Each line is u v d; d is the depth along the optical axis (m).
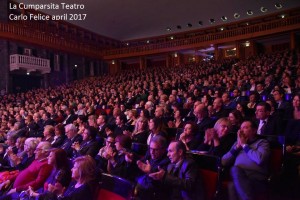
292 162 3.54
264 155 2.97
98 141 4.89
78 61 26.23
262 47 24.28
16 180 3.69
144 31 29.14
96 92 15.18
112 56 27.86
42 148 3.77
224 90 9.91
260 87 8.19
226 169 3.20
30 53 20.86
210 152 3.63
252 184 2.88
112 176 2.40
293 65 12.39
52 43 21.03
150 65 29.66
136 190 2.85
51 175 3.41
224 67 17.23
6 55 18.95
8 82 18.95
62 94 16.59
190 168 2.75
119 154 3.50
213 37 23.41
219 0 23.89
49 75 22.48
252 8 23.58
